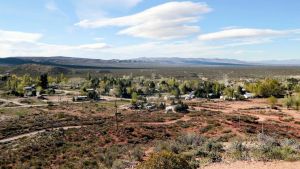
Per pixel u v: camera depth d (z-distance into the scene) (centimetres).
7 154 4478
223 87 17438
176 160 1756
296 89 16125
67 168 3297
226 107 11881
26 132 7238
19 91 16600
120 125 6725
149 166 1716
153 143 4488
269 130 5647
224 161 2286
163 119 8150
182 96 16825
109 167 2955
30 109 11931
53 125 7931
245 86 17550
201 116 8519
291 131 5847
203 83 19900
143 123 7562
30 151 4566
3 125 8069
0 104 13400
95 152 4075
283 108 11419
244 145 2734
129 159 3066
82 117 9481
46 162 3844
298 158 2262
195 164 2180
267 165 2133
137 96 15362
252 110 10819
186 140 3503
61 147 4750
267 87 15525
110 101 14850
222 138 4362
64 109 11912
